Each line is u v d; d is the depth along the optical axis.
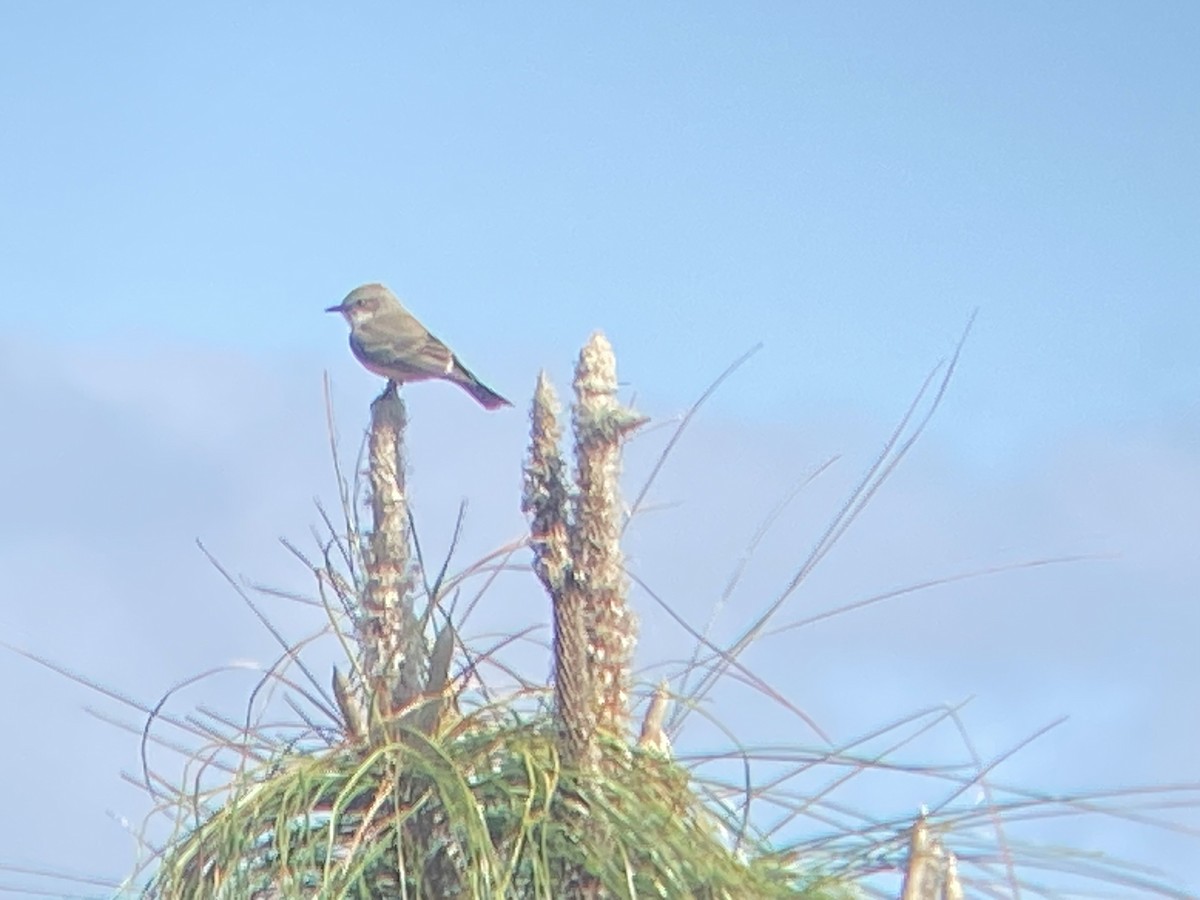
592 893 9.94
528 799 9.91
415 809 10.13
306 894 10.21
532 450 10.48
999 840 9.81
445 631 10.83
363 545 11.00
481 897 9.84
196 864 10.30
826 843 10.25
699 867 9.86
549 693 10.63
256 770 10.60
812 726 10.29
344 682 10.88
